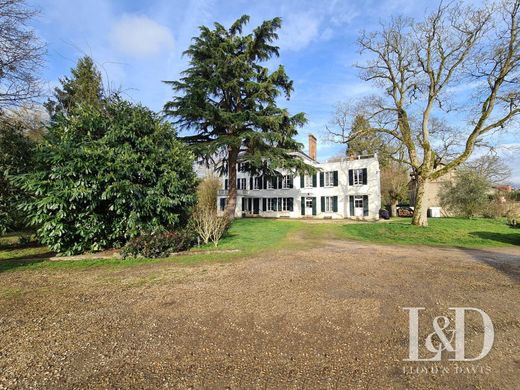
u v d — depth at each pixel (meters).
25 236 11.35
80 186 8.06
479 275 6.06
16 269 6.75
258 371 2.61
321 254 8.65
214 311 4.02
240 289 5.03
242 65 16.08
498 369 2.68
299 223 21.34
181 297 4.61
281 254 8.58
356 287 5.14
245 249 9.45
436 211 28.84
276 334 3.32
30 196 9.45
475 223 17.64
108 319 3.76
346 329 3.46
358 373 2.59
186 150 11.52
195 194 11.39
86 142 8.62
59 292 4.92
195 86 15.57
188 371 2.60
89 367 2.67
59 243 8.24
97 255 8.34
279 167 16.81
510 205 22.81
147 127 10.02
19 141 10.01
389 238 13.56
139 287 5.20
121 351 2.96
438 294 4.76
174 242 8.73
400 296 4.64
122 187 8.32
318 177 30.62
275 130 16.42
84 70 18.88
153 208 9.35
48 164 8.35
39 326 3.56
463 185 22.95
